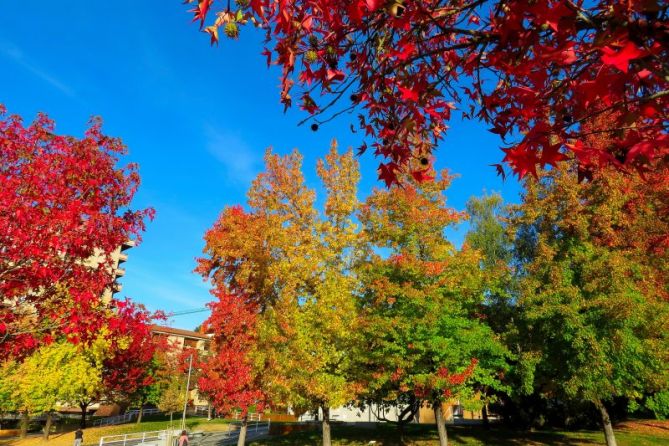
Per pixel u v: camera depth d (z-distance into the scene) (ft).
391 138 10.92
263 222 58.80
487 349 52.60
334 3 8.39
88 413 162.81
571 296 43.52
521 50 7.95
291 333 49.11
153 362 127.54
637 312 40.60
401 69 10.84
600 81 6.39
